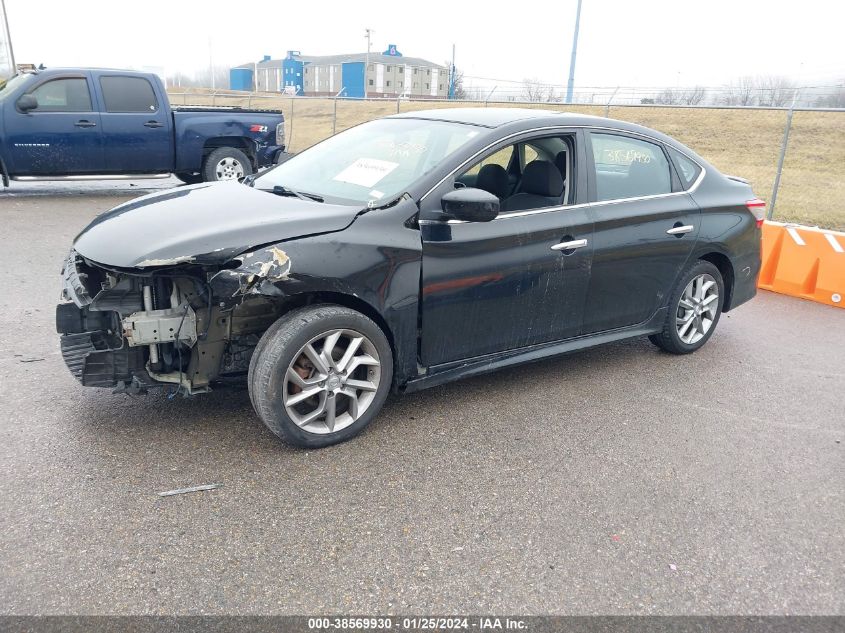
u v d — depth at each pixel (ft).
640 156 15.23
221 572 8.36
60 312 10.78
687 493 10.80
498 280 12.66
